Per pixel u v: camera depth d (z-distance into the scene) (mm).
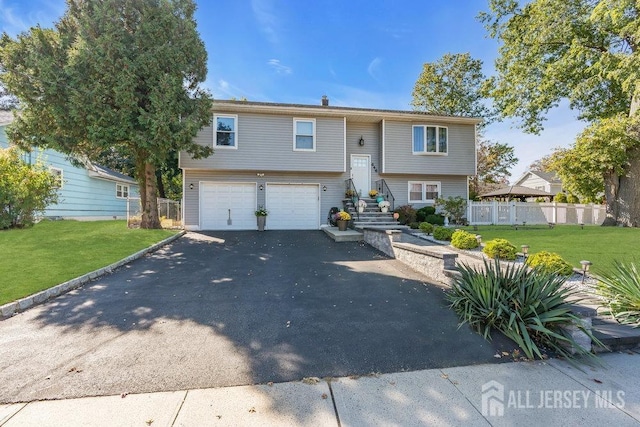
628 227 12430
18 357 3156
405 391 2658
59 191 14727
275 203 13742
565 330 3445
